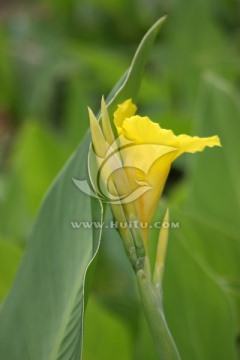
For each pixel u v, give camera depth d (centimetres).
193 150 79
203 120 136
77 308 87
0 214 170
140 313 126
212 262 126
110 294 142
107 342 114
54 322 90
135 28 245
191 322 111
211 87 137
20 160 167
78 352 85
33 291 92
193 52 200
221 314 110
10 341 93
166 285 111
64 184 90
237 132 134
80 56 214
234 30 227
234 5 227
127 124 77
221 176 134
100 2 244
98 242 80
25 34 262
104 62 206
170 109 197
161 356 80
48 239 91
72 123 188
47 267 91
